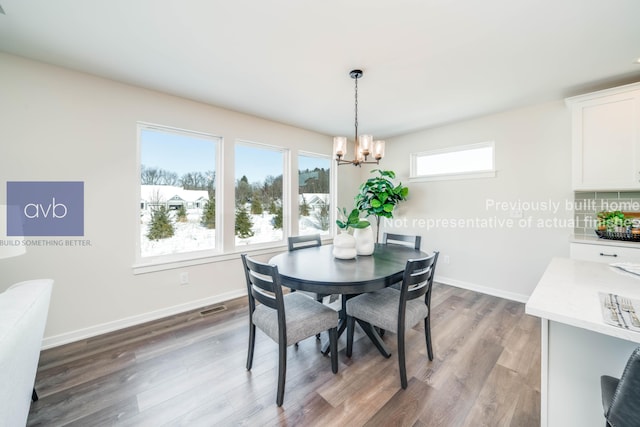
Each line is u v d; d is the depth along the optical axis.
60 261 2.04
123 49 1.81
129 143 2.33
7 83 1.84
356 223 2.09
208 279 2.82
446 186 3.55
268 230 3.45
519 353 1.92
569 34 1.64
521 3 1.39
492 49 1.81
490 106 2.87
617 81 2.27
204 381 1.63
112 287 2.25
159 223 2.58
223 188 2.94
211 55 1.89
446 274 3.56
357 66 2.04
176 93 2.52
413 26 1.58
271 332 1.52
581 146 2.35
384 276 1.60
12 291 1.21
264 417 1.36
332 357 1.70
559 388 1.00
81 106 2.11
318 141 3.93
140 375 1.68
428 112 3.04
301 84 2.34
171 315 2.56
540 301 0.98
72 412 1.38
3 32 1.61
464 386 1.59
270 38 1.70
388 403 1.45
